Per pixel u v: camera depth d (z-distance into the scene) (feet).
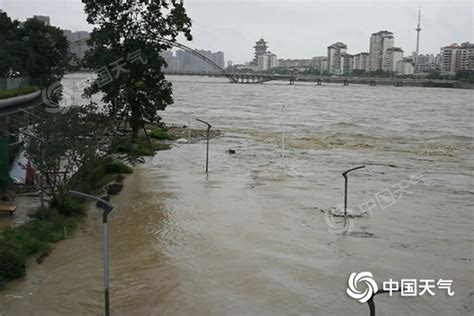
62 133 75.66
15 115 113.91
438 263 61.05
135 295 50.88
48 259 59.31
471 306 49.88
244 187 99.09
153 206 83.10
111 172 106.83
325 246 65.87
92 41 139.54
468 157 145.69
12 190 83.10
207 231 70.74
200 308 48.44
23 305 48.37
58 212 73.26
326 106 342.64
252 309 48.34
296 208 84.33
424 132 202.08
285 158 137.18
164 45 143.23
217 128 209.36
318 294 51.55
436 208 87.40
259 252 62.95
